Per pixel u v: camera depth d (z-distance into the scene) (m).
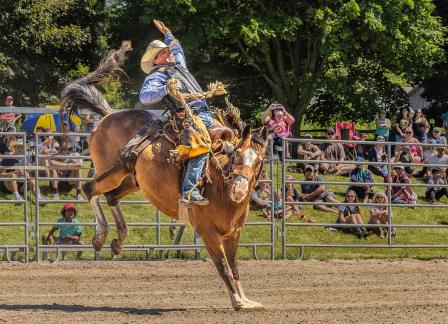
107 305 12.48
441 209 22.20
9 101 22.70
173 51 12.80
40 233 18.39
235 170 11.26
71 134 16.53
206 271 15.71
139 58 30.58
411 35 29.41
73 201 16.81
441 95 34.97
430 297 13.24
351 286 14.30
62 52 33.81
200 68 31.59
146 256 17.28
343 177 23.34
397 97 33.91
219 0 28.00
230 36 28.33
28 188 20.09
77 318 11.30
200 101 12.23
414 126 26.56
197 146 11.66
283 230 17.67
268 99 33.50
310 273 15.66
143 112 12.80
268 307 12.23
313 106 35.28
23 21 31.36
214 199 11.61
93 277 14.93
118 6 32.69
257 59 31.06
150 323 10.96
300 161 17.48
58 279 14.67
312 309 12.01
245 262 16.98
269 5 28.97
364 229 19.58
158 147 12.13
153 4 27.34
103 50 34.81
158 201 12.28
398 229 20.58
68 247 16.81
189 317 11.38
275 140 21.47
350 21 28.84
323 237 19.42
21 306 12.30
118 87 32.84
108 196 13.16
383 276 15.45
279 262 17.05
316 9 28.06
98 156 12.91
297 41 30.73
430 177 22.72
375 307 12.17
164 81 12.37
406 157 24.45
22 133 16.44
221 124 12.30
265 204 18.61
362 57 32.41
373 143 17.83
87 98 13.29
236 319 11.22
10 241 17.94
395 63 30.19
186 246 17.14
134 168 12.45
